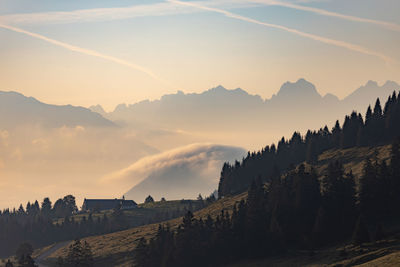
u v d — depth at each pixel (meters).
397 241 104.38
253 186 162.00
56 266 172.75
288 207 144.25
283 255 128.00
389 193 135.50
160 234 153.75
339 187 142.12
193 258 142.38
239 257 138.38
